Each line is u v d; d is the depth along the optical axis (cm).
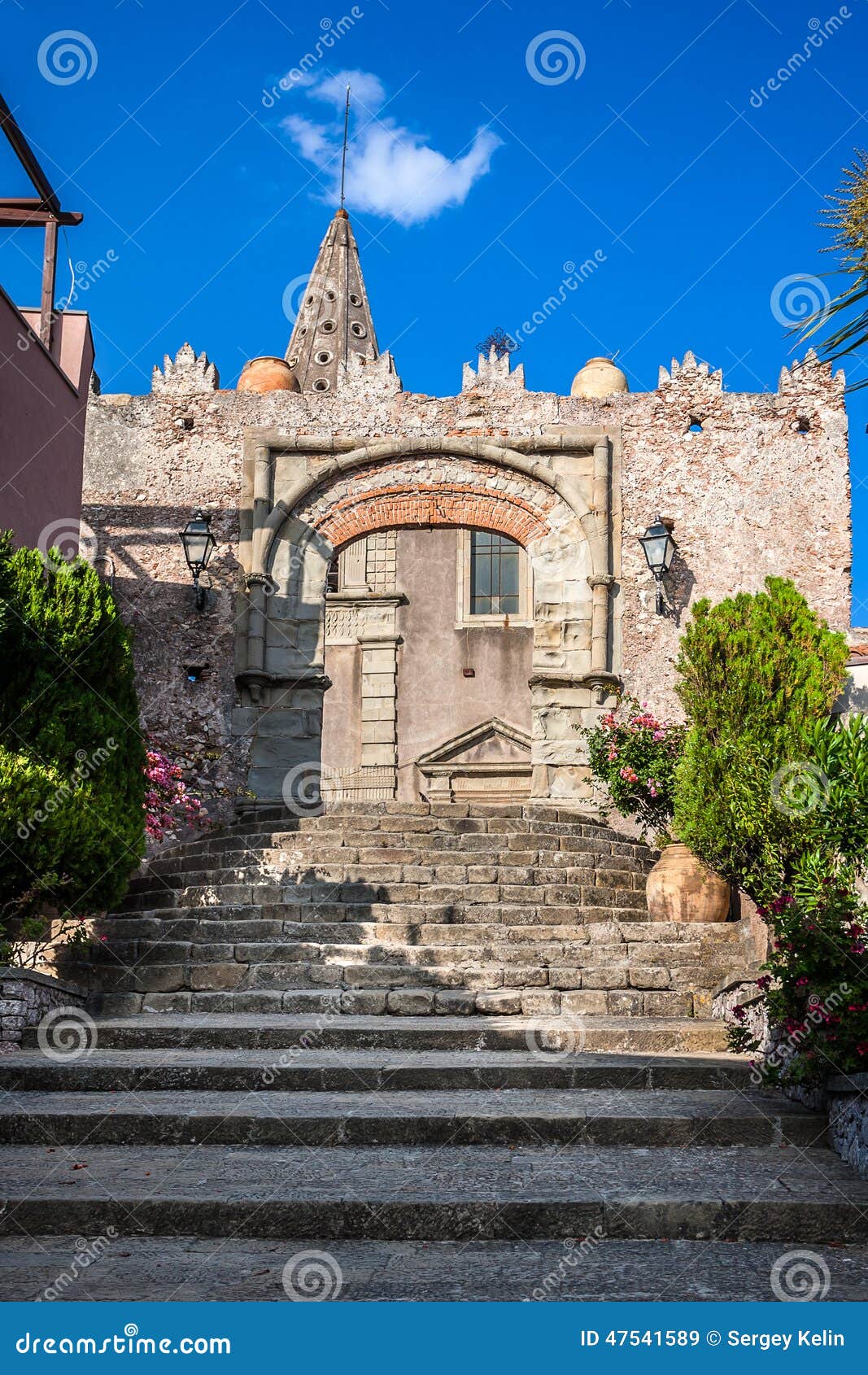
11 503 1092
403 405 1531
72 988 859
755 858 945
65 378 1231
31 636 922
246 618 1478
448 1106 631
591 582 1460
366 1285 443
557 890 1087
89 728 938
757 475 1484
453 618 2564
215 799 1445
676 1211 505
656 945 931
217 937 992
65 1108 622
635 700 1341
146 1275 454
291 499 1512
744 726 1038
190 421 1538
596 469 1487
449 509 1512
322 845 1188
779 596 1120
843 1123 581
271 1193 518
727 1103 639
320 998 867
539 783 1435
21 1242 495
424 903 1068
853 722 704
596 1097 656
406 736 2517
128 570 1502
